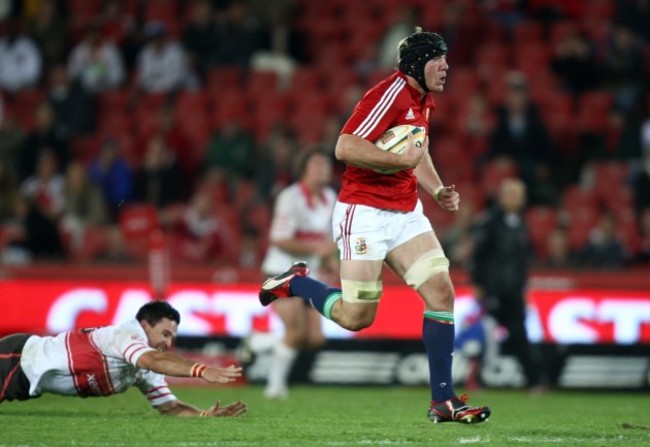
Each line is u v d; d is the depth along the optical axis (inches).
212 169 2415.1
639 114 2425.0
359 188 964.6
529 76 2618.1
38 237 2118.6
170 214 2208.4
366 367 1850.4
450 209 1015.6
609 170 2342.5
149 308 1057.5
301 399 1520.7
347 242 968.3
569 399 1653.5
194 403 1446.9
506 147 2319.1
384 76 2596.0
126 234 2110.0
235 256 2204.7
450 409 969.5
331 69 2677.2
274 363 1552.7
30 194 2235.5
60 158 2449.6
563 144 2502.5
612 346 1856.5
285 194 1494.8
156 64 2689.5
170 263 2033.7
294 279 1039.6
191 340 1847.9
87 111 2628.0
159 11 2903.5
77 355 1049.5
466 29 2669.8
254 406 1343.5
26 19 2952.8
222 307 1857.8
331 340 1854.1
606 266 1996.8
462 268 1961.1
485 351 1834.4
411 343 1855.3
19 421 1018.7
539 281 1870.1
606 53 2620.6
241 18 2770.7
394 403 1445.6
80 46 2748.5
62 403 1300.4
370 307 974.4
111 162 2386.8
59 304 1856.5
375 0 2854.3
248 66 2738.7
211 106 2642.7
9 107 2726.4
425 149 959.0
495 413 1293.1
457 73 2605.8
